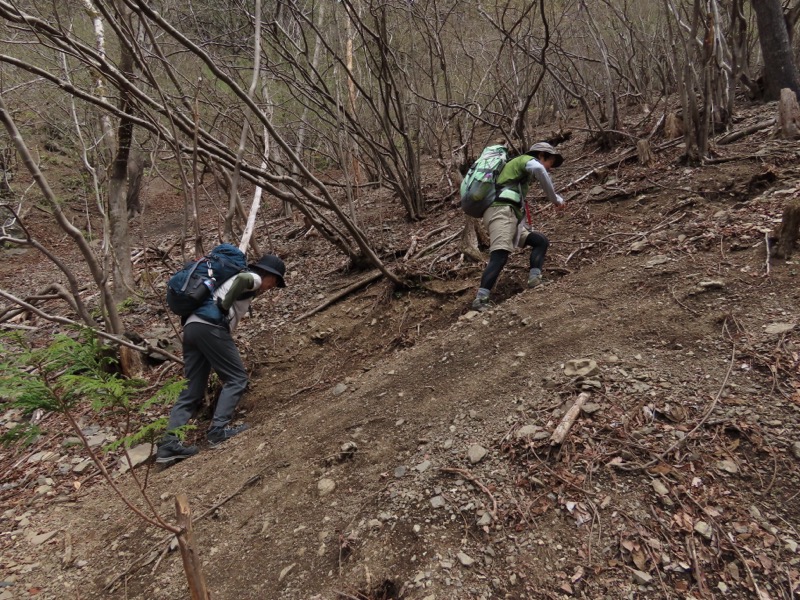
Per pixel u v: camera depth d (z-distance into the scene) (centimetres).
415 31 714
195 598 152
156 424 171
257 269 376
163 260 728
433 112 796
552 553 189
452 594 184
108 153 631
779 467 194
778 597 160
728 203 399
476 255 474
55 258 386
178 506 149
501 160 396
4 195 891
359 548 216
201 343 347
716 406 224
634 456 214
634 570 177
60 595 246
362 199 839
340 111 572
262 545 240
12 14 311
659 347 271
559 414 245
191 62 600
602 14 867
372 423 297
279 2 502
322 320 481
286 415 355
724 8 640
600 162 605
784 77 613
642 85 869
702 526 183
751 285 288
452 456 246
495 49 795
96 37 488
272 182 460
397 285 473
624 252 383
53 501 324
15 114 610
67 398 171
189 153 444
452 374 316
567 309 332
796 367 229
